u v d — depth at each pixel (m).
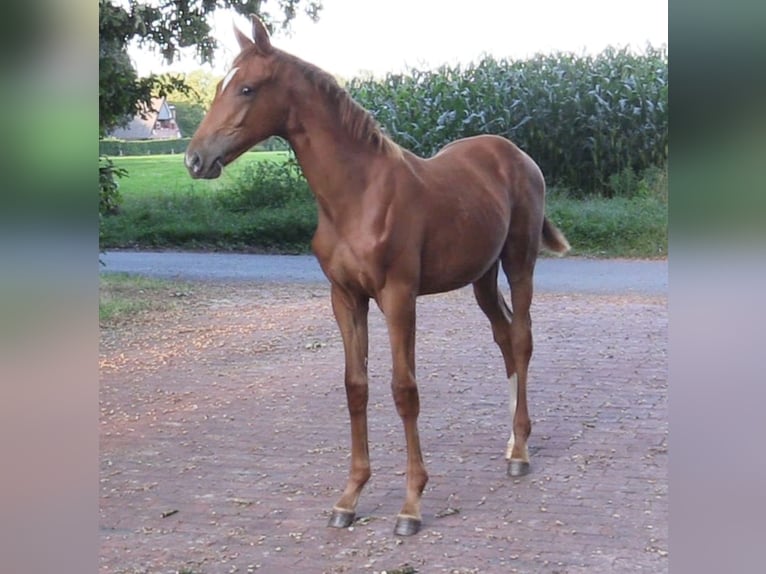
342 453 4.86
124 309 8.64
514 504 4.03
